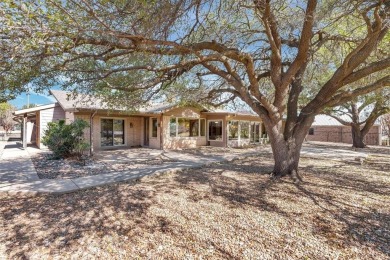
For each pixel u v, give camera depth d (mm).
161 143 14367
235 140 17453
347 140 24859
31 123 18984
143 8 2998
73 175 7055
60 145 10102
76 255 2834
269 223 3670
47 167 8344
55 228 3521
